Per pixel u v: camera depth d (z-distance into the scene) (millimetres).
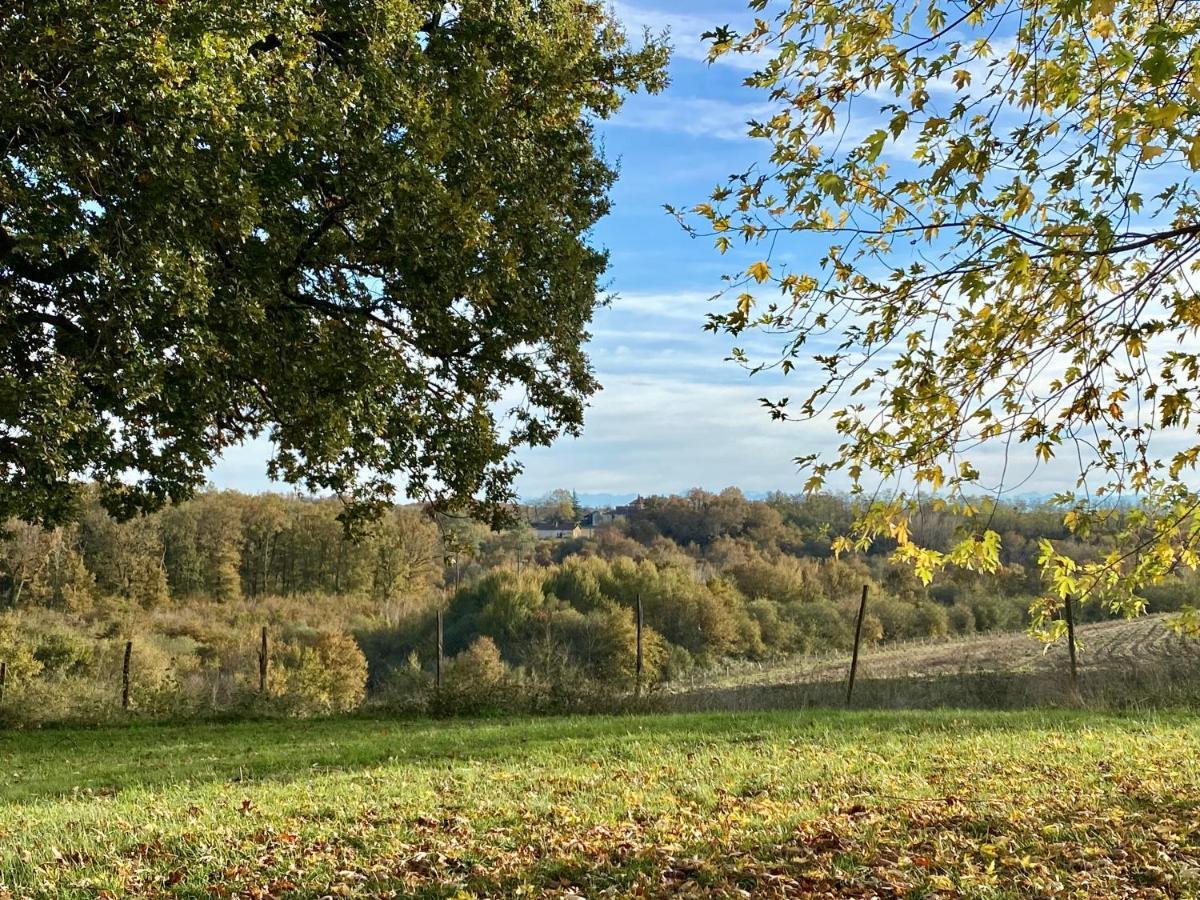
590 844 6602
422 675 23828
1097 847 6164
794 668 38875
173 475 13516
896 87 4945
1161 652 23734
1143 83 4258
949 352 5000
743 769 9633
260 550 70125
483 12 14648
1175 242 4488
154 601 59812
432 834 7035
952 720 13789
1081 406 4938
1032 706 16969
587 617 48781
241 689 22078
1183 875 5559
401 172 12609
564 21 15680
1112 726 12695
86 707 20062
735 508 75688
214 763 12336
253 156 11953
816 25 5066
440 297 14312
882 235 4934
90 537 59438
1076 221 4711
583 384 17062
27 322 12398
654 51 17078
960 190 4605
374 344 14273
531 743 12750
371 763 11688
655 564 58812
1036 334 4770
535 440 16969
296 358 13555
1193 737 11328
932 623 52875
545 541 83312
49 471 10789
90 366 10742
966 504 5027
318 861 6328
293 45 11258
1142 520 5242
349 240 13625
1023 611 53500
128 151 10562
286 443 14938
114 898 5633
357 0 13031
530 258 15352
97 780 11312
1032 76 4695
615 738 12820
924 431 4914
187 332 11039
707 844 6520
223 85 10023
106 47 9219
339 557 69562
